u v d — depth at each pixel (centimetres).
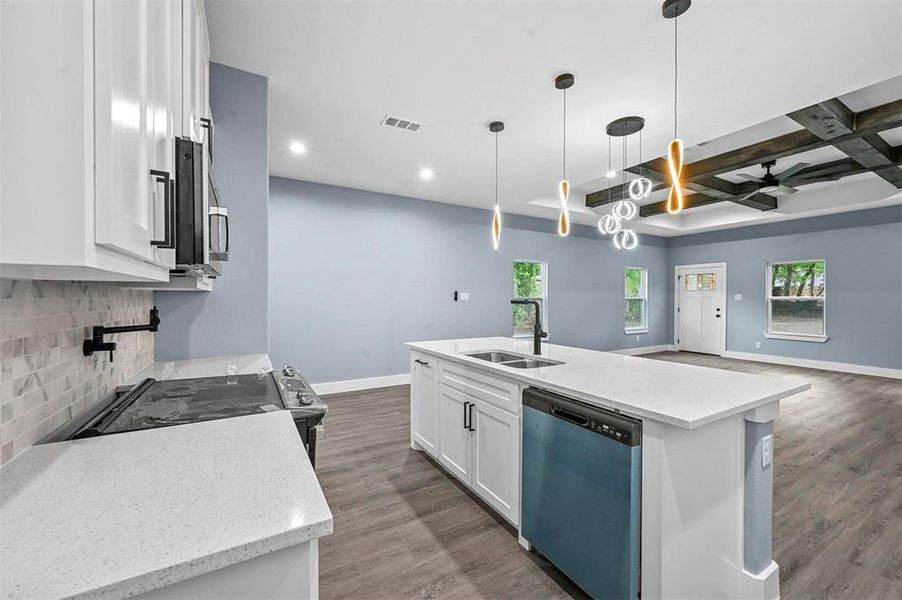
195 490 73
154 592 54
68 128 52
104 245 56
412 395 316
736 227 726
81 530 60
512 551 190
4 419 83
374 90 263
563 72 241
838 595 164
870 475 269
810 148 352
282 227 454
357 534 204
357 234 500
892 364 563
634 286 818
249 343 233
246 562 60
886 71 232
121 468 82
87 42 53
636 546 136
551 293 687
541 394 177
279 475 79
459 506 230
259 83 243
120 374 155
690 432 137
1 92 51
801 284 656
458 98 273
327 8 190
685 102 273
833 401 447
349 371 496
